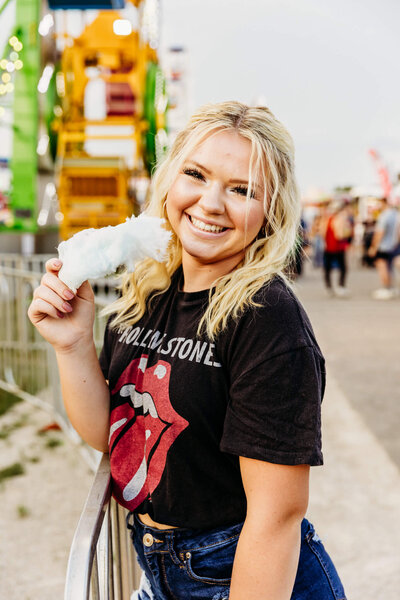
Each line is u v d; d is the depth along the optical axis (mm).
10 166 8234
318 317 7941
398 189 18656
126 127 8555
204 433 1011
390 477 3119
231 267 1127
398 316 7996
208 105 1126
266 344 936
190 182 1091
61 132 8547
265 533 923
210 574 1074
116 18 8672
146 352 1153
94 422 1223
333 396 4449
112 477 1158
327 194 26500
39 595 2238
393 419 3947
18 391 4469
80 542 905
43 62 8469
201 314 1078
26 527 2674
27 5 7969
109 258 1039
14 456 3389
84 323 1200
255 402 926
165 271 1230
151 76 8688
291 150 1097
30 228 8352
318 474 3164
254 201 1048
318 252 16266
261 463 926
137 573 1475
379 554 2453
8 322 4504
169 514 1064
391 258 10000
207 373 1005
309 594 1107
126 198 7957
